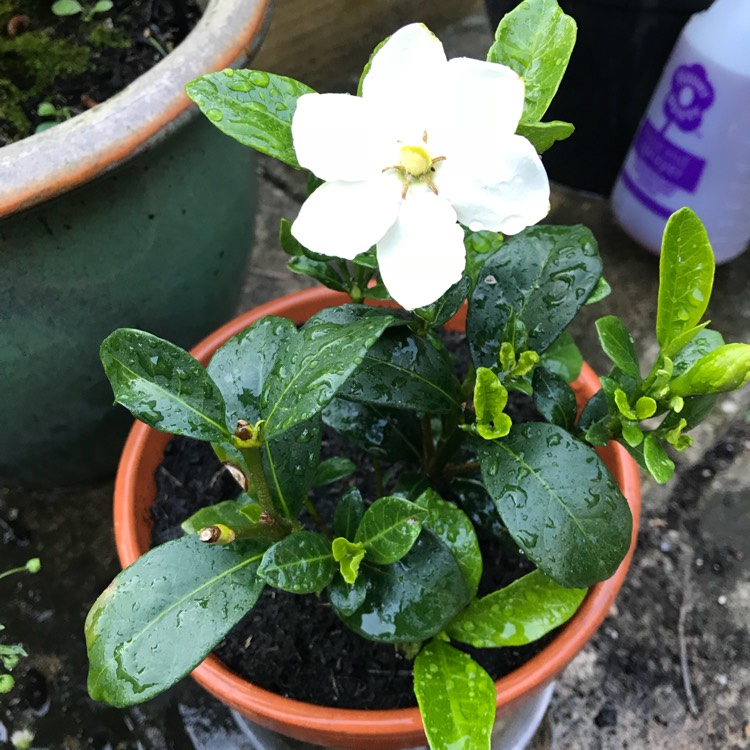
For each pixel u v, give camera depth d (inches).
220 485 16.5
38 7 20.6
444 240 8.2
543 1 9.6
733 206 22.7
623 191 25.2
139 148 13.5
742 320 25.0
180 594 10.3
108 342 9.1
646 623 19.9
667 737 18.6
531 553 9.9
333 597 11.2
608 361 24.0
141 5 20.5
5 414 16.6
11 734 19.0
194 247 17.0
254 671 14.1
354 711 11.9
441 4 30.4
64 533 21.8
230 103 9.1
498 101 8.0
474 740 10.6
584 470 10.2
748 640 19.7
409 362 10.9
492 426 10.7
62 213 14.0
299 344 9.4
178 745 18.8
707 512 21.5
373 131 8.4
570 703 19.0
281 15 26.5
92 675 9.9
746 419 22.7
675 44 22.0
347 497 11.8
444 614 11.1
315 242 8.3
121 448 20.4
